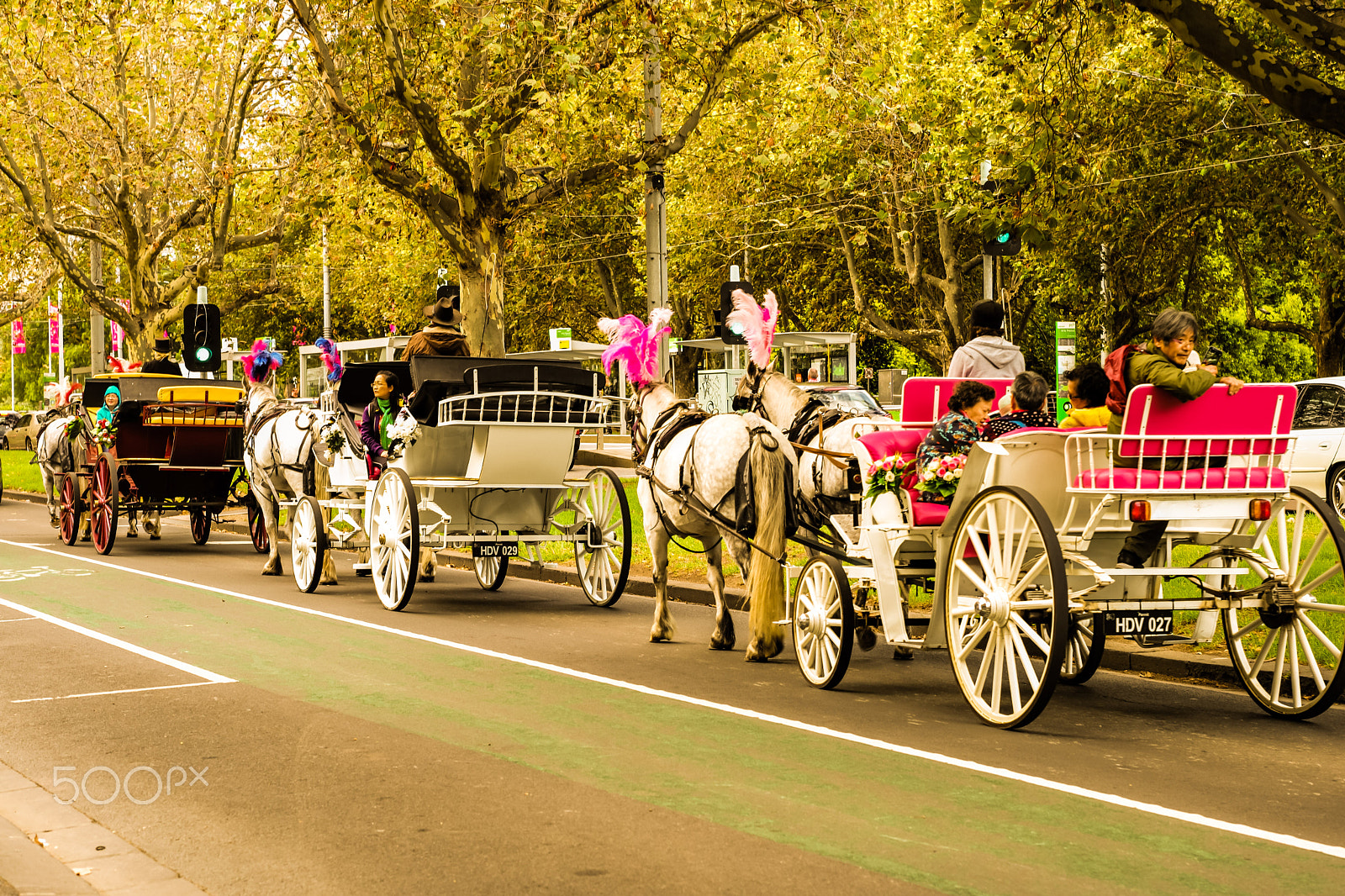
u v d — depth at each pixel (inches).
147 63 1207.6
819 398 420.8
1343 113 333.7
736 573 608.1
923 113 1216.8
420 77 863.1
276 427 629.3
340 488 589.6
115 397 776.3
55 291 1651.1
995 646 323.9
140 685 370.6
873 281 1718.8
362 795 260.4
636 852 224.5
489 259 896.9
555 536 551.8
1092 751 296.2
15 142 1278.3
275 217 1295.5
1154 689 370.9
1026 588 322.0
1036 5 523.2
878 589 351.9
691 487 426.9
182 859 224.1
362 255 1720.0
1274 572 328.2
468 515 552.7
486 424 518.3
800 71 1247.5
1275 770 278.8
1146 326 1551.4
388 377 540.4
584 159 909.8
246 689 365.1
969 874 212.8
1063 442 317.4
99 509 775.1
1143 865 217.2
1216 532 334.6
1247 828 237.5
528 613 530.3
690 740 306.3
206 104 1202.6
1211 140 1141.1
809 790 262.8
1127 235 1285.7
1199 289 1520.7
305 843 231.5
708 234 1731.1
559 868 216.7
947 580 339.9
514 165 949.8
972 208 663.1
